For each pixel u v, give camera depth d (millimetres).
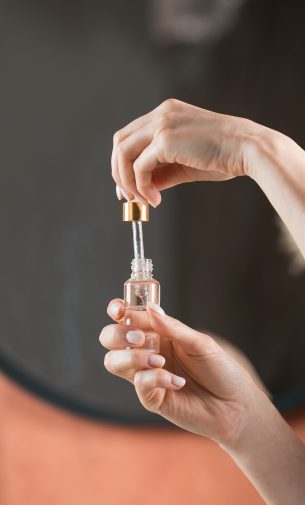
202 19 1664
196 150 882
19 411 1744
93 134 1722
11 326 1737
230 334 1654
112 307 936
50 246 1735
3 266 1744
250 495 1664
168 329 913
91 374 1714
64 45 1724
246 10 1641
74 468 1729
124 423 1692
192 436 1686
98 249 1722
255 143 866
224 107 1658
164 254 1688
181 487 1688
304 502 962
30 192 1743
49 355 1728
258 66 1640
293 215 843
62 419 1731
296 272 1625
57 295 1729
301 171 854
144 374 893
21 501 1750
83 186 1729
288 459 970
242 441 965
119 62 1706
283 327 1628
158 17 1685
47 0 1723
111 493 1716
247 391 963
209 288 1668
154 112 917
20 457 1750
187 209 1680
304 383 1605
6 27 1737
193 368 950
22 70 1739
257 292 1646
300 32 1618
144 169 906
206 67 1666
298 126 1625
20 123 1743
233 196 1658
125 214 937
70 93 1729
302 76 1619
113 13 1702
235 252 1657
